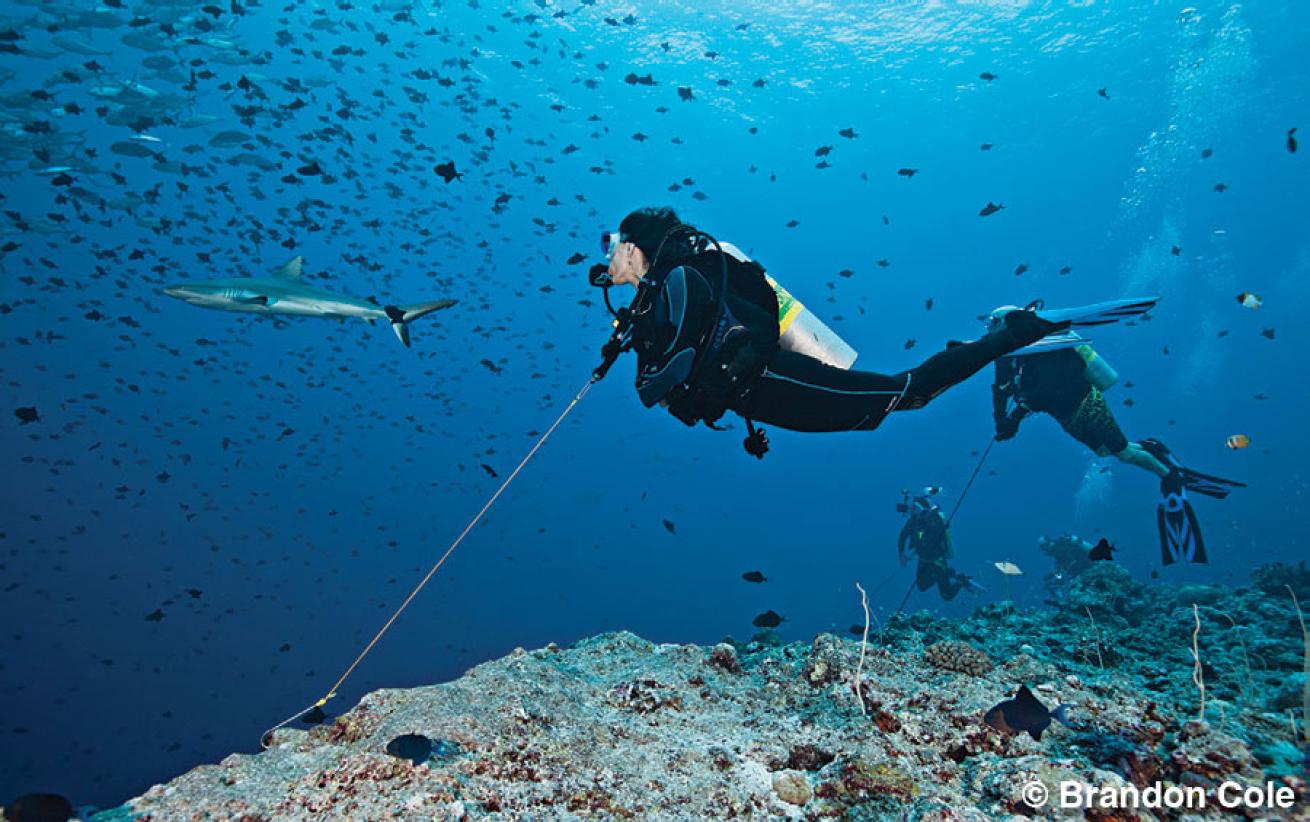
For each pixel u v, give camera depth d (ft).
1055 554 45.68
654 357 7.70
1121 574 25.67
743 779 6.64
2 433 119.24
